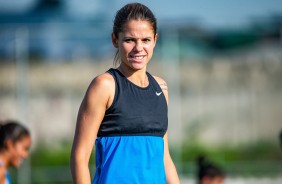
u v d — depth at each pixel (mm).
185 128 25344
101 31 22734
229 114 25891
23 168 19562
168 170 7062
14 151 9742
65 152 23328
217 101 26047
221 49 26031
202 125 25438
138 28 6422
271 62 26109
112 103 6426
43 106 25469
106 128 6469
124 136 6461
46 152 23438
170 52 21875
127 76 6574
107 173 6359
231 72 26406
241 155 24484
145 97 6555
